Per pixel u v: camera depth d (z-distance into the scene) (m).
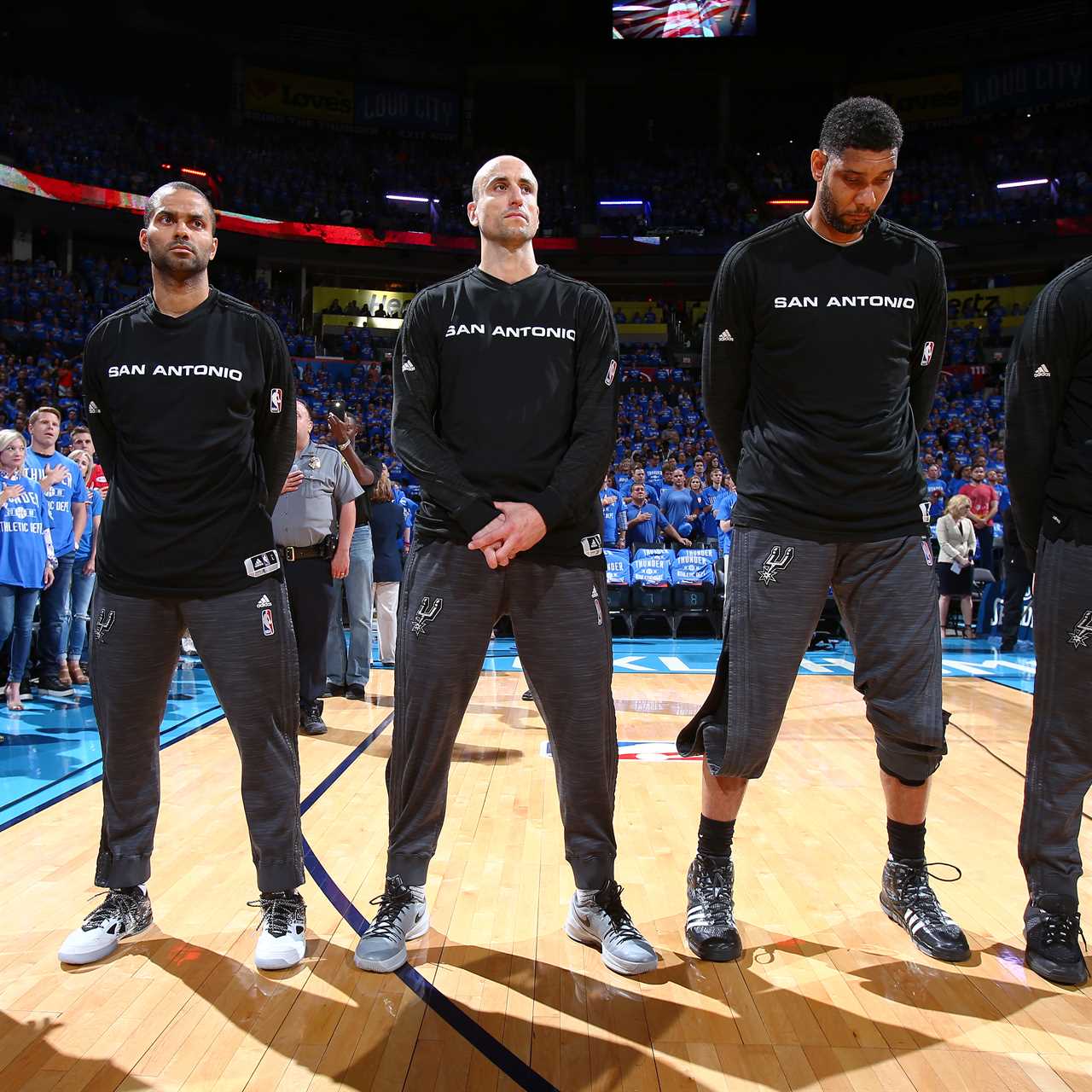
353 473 4.76
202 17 23.02
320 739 4.31
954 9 24.16
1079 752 2.00
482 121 27.48
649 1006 1.81
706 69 25.70
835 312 1.97
